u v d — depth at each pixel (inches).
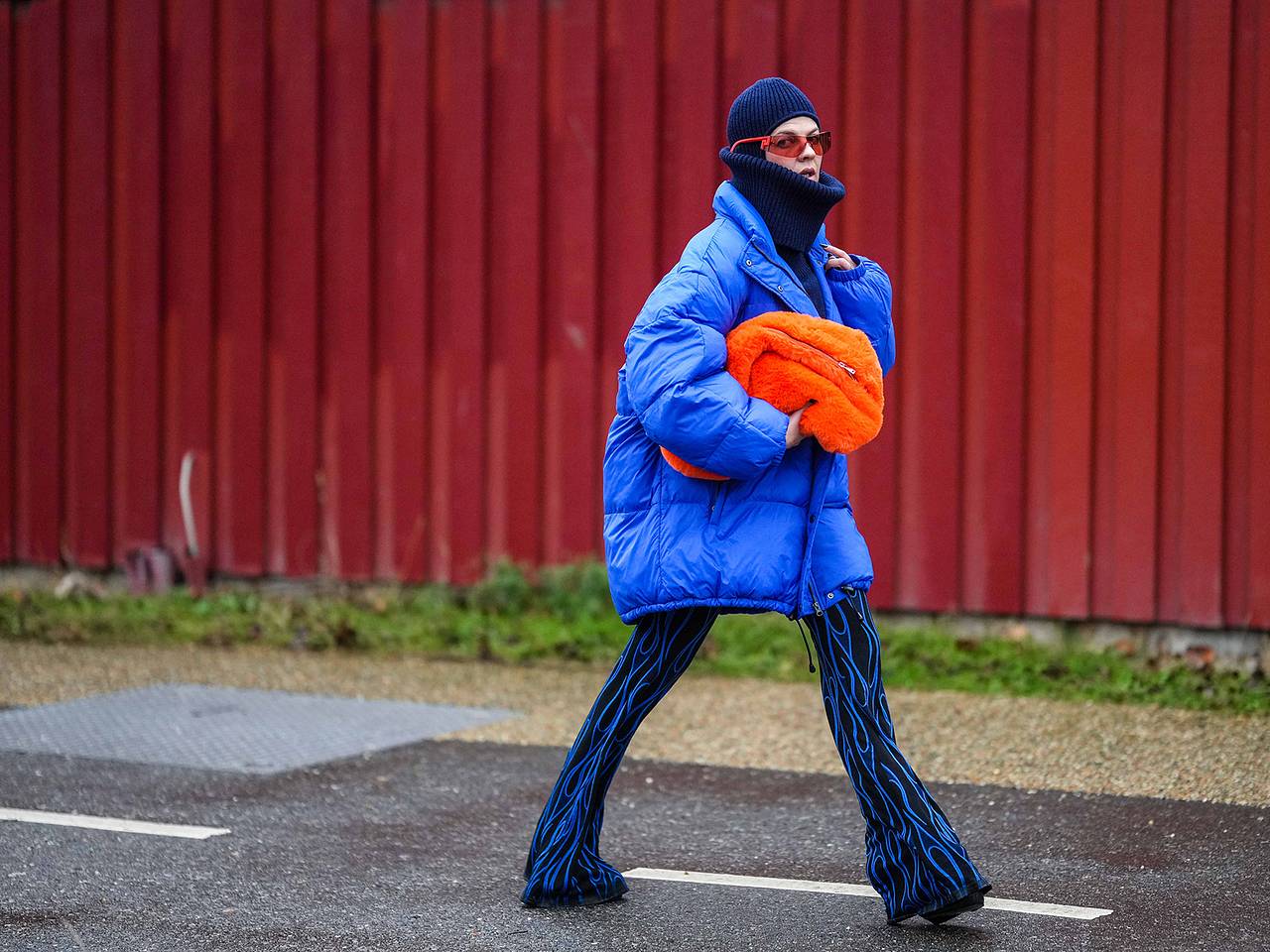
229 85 1087.6
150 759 703.7
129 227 1112.8
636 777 674.2
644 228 1006.4
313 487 1079.0
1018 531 929.5
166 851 567.8
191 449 1103.0
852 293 500.7
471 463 1047.0
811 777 673.0
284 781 666.2
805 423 458.9
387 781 666.8
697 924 486.0
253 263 1085.8
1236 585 888.9
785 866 549.0
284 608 1047.6
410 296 1055.6
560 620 1001.5
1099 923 481.1
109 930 483.2
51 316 1135.6
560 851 501.7
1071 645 927.7
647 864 552.7
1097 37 903.7
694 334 458.3
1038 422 924.6
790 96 475.8
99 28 1113.4
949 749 712.4
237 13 1082.1
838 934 474.9
